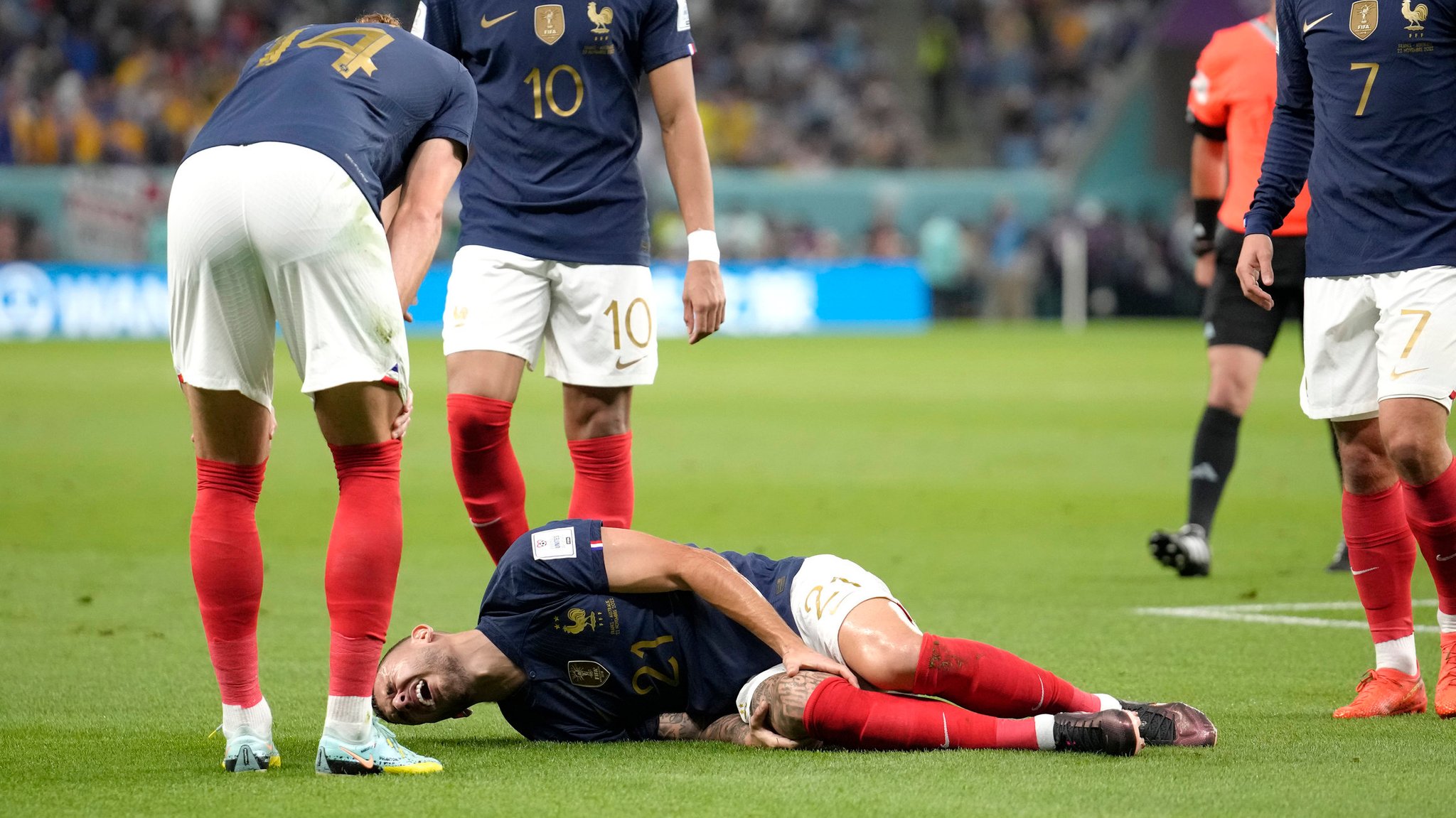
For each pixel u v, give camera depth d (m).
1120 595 23.78
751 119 126.44
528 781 13.09
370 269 13.16
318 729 15.45
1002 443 47.00
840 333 110.44
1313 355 16.33
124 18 118.31
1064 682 14.19
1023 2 140.38
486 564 26.80
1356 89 15.73
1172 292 117.50
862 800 12.30
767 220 114.69
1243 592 23.97
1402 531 16.03
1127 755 13.59
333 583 13.25
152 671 18.30
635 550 14.31
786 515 33.00
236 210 12.84
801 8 137.62
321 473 39.72
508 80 19.28
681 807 12.16
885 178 116.75
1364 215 15.77
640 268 19.78
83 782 13.12
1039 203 119.12
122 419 51.91
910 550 28.42
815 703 13.74
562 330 19.69
